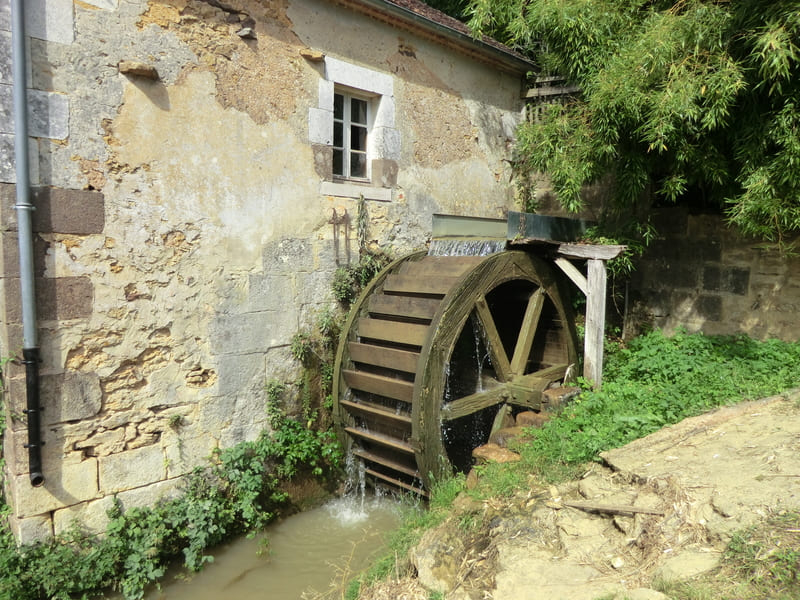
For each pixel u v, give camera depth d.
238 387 4.64
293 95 4.85
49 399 3.71
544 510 3.26
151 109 4.04
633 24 5.37
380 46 5.52
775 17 4.16
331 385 5.29
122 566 3.93
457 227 6.14
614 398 4.66
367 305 5.20
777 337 5.91
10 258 3.51
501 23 6.32
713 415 3.93
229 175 4.47
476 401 4.96
